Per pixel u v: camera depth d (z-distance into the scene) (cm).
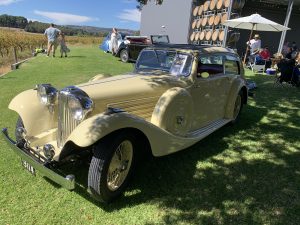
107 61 1591
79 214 324
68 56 1780
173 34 2297
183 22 2172
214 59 517
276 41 2252
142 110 416
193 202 350
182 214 329
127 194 360
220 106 559
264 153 487
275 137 559
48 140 384
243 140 539
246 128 603
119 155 336
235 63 599
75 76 1118
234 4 1620
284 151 497
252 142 531
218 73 538
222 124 545
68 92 346
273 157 473
